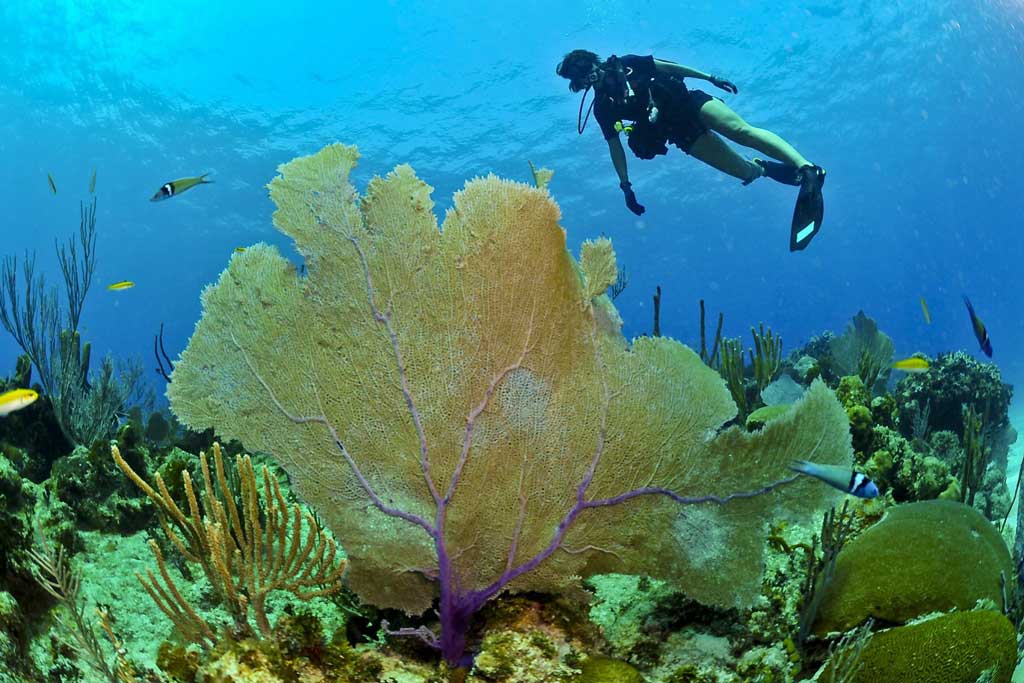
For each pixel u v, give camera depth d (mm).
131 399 7375
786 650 2482
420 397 2492
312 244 2527
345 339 2494
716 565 2525
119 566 2957
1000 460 7531
